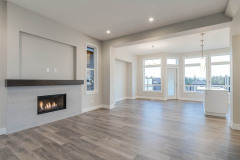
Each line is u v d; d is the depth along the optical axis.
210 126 3.14
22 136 2.56
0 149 2.08
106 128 3.01
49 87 3.45
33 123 3.10
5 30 2.69
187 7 2.87
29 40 3.12
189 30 3.46
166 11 3.04
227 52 6.25
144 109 5.01
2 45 2.65
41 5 2.84
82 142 2.33
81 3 2.76
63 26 3.79
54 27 3.55
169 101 6.93
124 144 2.26
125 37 4.63
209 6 2.80
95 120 3.62
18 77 2.86
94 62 5.10
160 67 7.70
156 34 3.94
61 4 2.80
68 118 3.81
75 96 4.16
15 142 2.32
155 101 6.95
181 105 5.81
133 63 8.02
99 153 1.98
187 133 2.72
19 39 2.94
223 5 2.75
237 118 2.92
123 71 7.81
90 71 5.00
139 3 2.74
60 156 1.90
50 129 2.95
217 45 5.89
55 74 3.69
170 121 3.53
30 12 3.06
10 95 2.72
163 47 6.30
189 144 2.25
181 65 7.53
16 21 2.82
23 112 2.93
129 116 4.02
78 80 4.16
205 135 2.62
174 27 3.64
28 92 3.02
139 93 8.35
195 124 3.28
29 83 2.94
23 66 3.02
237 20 2.61
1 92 2.62
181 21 3.52
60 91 3.72
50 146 2.18
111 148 2.12
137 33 4.34
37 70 3.28
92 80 5.07
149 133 2.72
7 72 2.69
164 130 2.89
